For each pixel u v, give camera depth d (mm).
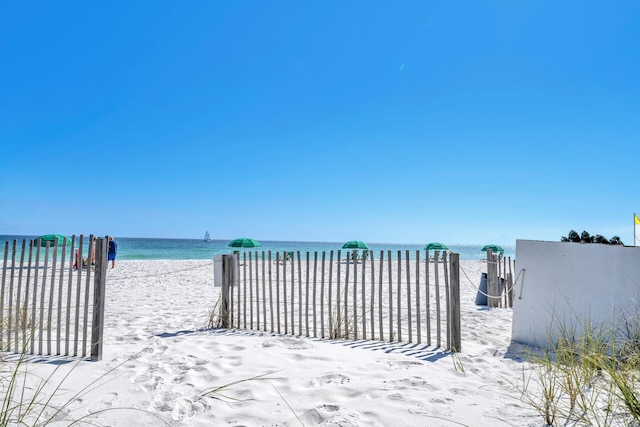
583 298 4590
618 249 4445
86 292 4066
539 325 4832
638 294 4289
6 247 4211
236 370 3672
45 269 4160
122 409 2797
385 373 3596
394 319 6738
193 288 11078
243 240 20781
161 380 3389
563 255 4777
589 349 3525
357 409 2812
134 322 6176
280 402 2951
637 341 3703
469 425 2564
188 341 4773
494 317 6875
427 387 3248
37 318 6105
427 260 4734
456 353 4316
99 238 4070
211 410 2811
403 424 2588
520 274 5039
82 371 3625
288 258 5359
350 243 24125
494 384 3338
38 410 2699
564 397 2996
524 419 2646
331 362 3914
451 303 4516
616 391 2902
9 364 3658
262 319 6598
